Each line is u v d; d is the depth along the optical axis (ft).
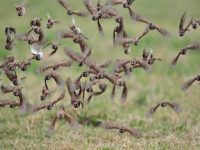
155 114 44.06
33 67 59.67
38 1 92.94
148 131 39.81
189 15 84.07
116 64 30.14
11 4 88.43
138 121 42.09
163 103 32.17
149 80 55.36
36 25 31.04
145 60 30.83
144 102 48.44
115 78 30.91
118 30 30.76
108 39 71.56
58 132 39.37
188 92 50.01
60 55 63.46
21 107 31.30
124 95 31.53
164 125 41.32
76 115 43.06
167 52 64.80
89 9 31.40
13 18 84.23
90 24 80.84
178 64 61.21
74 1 86.12
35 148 35.09
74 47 67.26
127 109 46.26
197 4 90.48
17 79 31.42
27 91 50.88
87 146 35.50
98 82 34.32
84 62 30.14
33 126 40.81
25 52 67.05
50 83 52.95
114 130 38.96
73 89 30.66
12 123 41.11
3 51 67.51
